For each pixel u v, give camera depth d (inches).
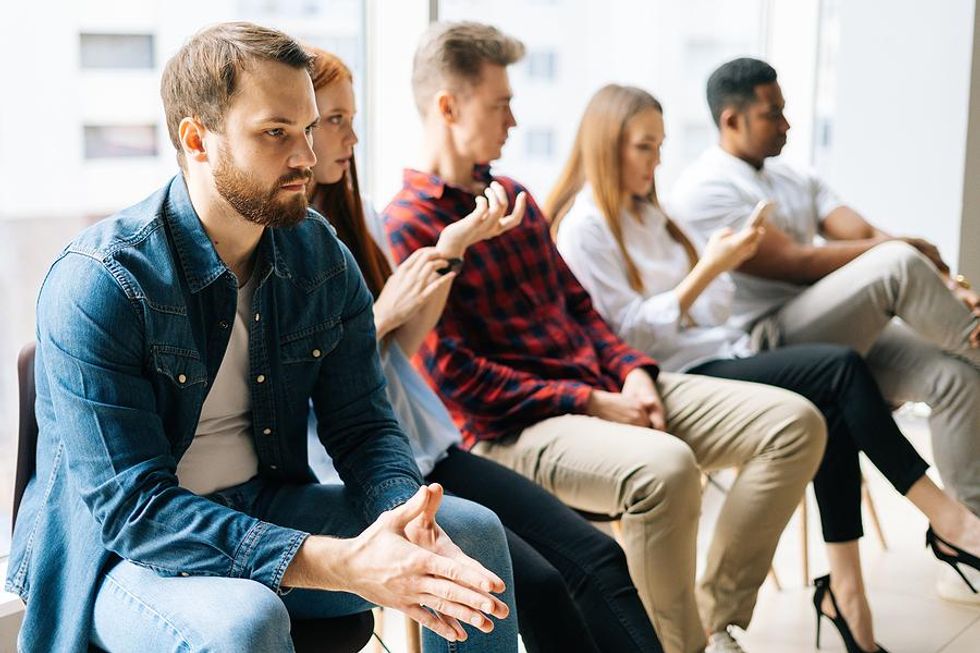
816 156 171.2
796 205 127.9
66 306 62.2
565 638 76.4
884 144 162.9
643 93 108.7
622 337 109.1
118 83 104.9
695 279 107.0
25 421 69.9
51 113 100.9
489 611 57.8
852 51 163.3
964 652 104.0
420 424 86.4
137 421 62.7
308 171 64.8
